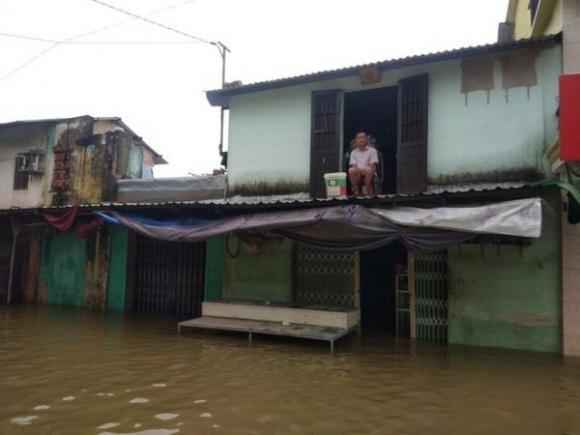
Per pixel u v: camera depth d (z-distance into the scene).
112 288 12.49
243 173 11.34
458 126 9.09
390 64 9.42
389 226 7.56
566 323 7.59
